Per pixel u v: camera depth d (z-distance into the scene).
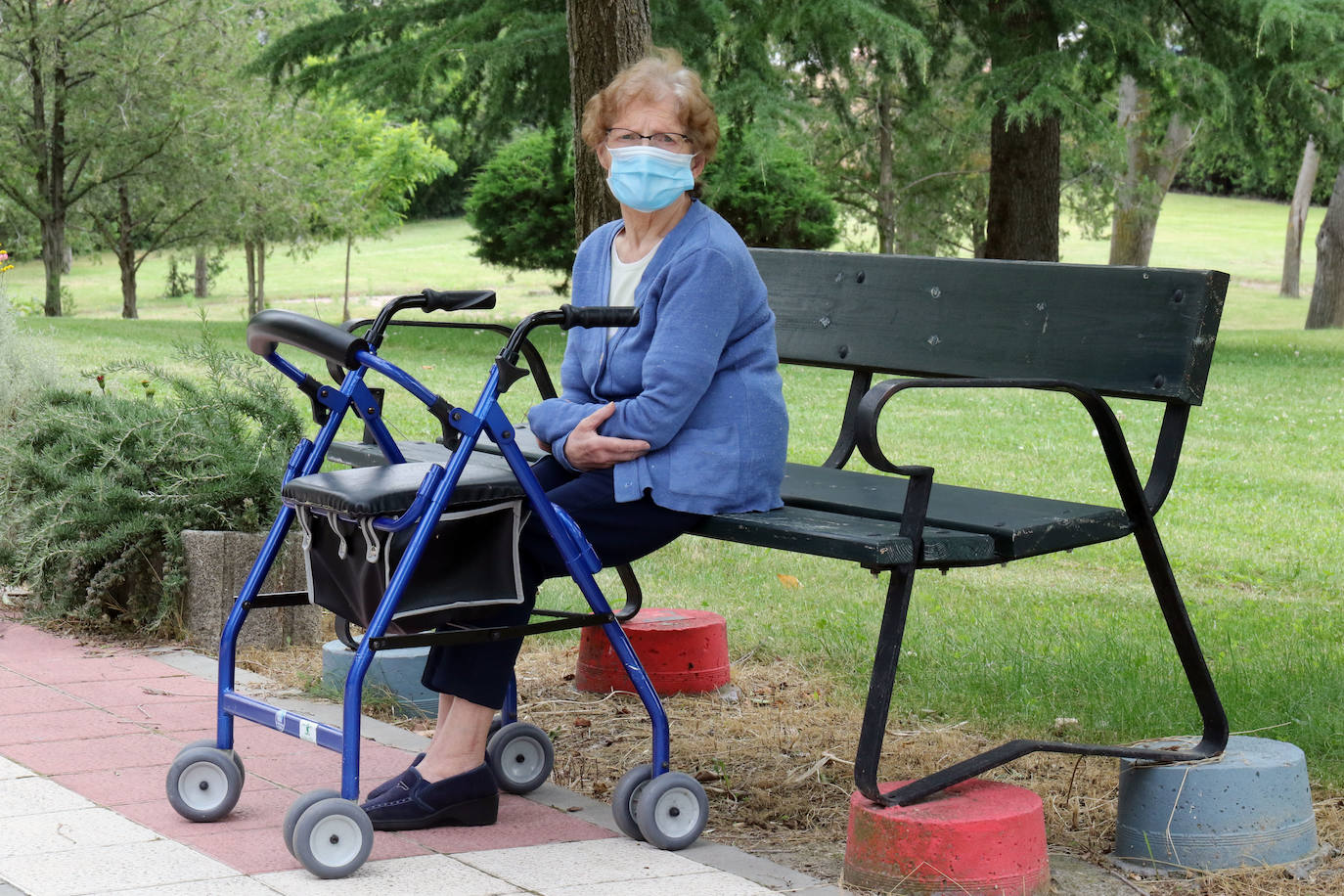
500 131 20.23
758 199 21.28
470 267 48.72
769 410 3.13
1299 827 3.02
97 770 3.30
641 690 2.97
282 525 3.07
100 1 26.98
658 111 3.10
